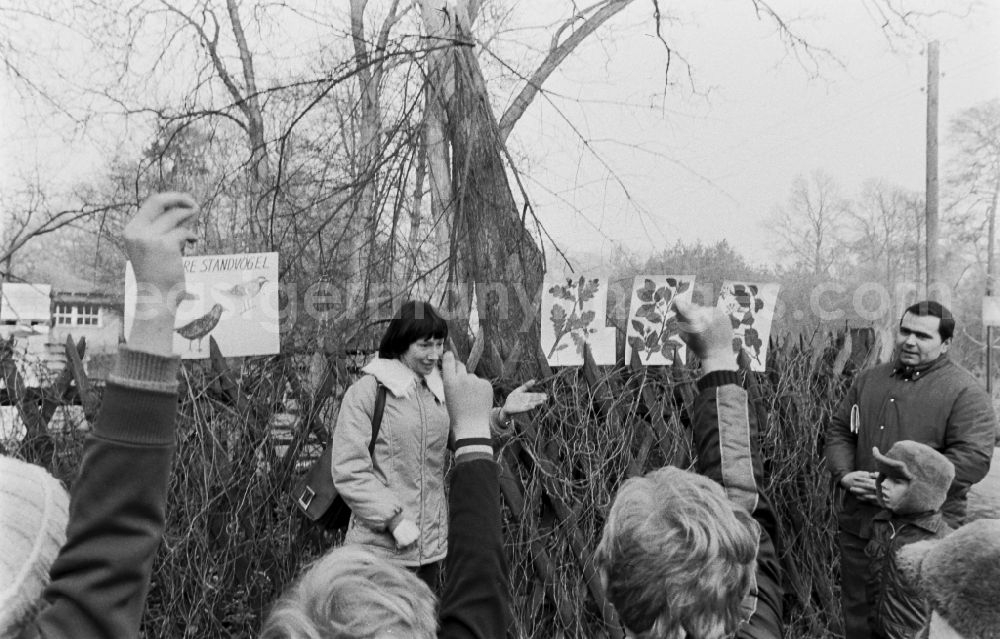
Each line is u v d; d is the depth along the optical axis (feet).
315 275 12.69
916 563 5.51
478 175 12.89
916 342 11.81
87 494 2.80
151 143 16.51
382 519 9.41
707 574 3.98
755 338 13.96
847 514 12.30
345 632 2.98
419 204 13.39
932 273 46.29
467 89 12.94
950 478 10.02
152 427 2.84
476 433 4.91
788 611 14.44
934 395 11.71
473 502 4.74
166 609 11.00
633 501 4.31
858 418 12.53
